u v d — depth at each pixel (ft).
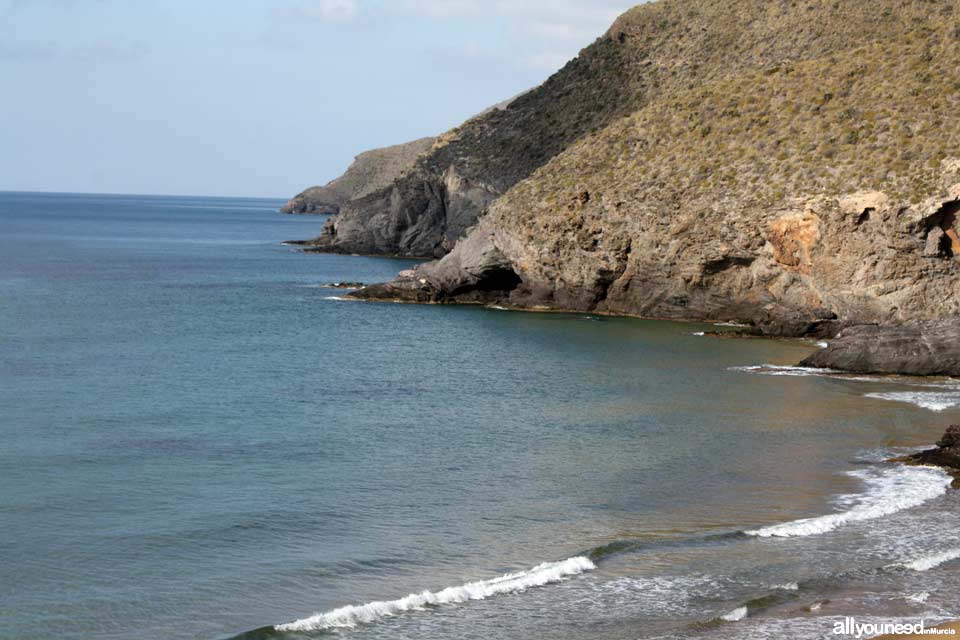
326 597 66.44
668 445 111.55
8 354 176.14
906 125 208.85
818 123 223.92
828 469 99.81
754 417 127.03
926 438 114.11
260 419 125.49
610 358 178.81
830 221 195.93
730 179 222.69
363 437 115.75
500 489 93.20
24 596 65.87
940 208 183.42
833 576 68.28
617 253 237.45
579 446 111.34
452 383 154.30
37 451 105.70
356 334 213.66
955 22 238.89
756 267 217.15
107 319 233.14
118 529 80.07
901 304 190.80
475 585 67.10
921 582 67.15
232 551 75.20
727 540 77.05
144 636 59.93
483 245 270.87
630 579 68.49
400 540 78.07
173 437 114.11
